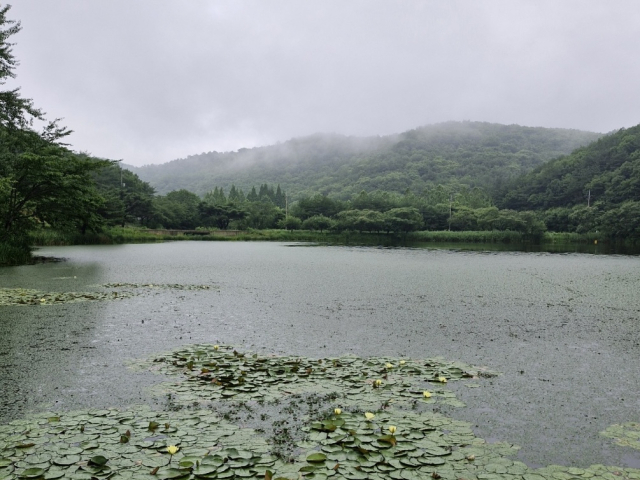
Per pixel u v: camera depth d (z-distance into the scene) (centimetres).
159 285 1533
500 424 482
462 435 451
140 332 870
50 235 4003
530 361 713
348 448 416
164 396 547
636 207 5766
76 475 366
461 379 624
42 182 2486
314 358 711
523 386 600
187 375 622
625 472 388
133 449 411
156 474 369
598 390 588
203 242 5603
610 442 446
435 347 789
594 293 1434
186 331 883
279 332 884
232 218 8175
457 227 7456
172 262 2488
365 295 1344
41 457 396
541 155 17212
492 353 756
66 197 2616
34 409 509
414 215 7025
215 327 920
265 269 2128
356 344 802
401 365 676
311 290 1439
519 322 996
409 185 14125
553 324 979
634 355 750
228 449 412
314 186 17475
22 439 430
